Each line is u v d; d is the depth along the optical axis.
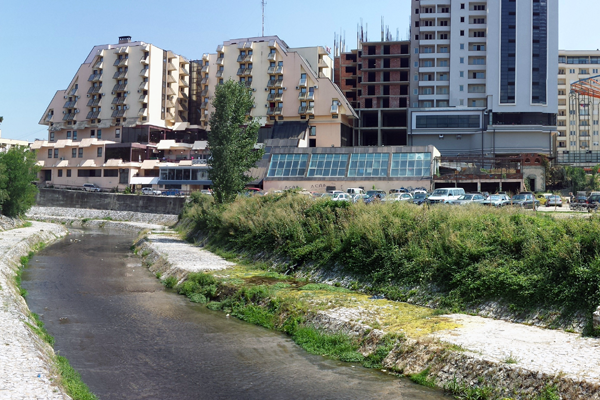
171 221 73.06
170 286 29.73
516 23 106.81
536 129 104.19
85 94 120.19
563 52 146.38
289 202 38.03
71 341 18.70
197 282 28.00
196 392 14.04
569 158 113.69
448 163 81.69
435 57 115.12
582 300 17.14
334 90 105.75
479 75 112.75
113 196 84.69
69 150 110.00
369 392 14.05
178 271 31.42
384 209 29.48
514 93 106.50
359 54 125.94
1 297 21.80
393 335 16.95
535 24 106.75
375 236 26.50
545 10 106.88
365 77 121.38
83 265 37.84
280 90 108.62
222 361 16.69
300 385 14.59
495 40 107.81
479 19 113.50
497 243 21.77
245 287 25.00
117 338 19.20
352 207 31.67
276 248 33.66
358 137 119.44
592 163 112.81
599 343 15.17
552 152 113.00
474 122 108.56
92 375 15.26
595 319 15.98
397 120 124.81
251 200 43.69
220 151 47.44
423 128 110.44
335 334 18.61
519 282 19.02
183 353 17.48
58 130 123.06
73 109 121.44
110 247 50.91
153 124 114.38
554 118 108.06
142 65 114.56
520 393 12.80
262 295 23.67
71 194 89.62
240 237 38.78
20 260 37.31
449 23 115.69
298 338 19.02
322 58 119.44
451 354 14.86
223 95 47.22
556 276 18.39
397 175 69.00
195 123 129.62
